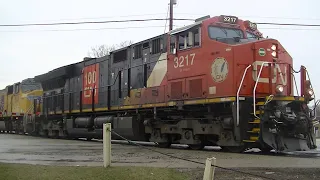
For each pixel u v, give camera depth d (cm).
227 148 1348
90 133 2169
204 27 1377
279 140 1176
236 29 1431
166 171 827
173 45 1527
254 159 1029
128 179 738
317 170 841
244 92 1243
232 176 793
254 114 1183
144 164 973
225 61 1284
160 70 1602
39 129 2953
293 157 1091
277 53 1316
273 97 1202
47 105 2833
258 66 1268
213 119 1355
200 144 1436
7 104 3866
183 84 1460
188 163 981
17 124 3503
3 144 1847
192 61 1425
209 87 1344
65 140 2281
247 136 1220
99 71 2131
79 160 1095
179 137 1577
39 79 3002
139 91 1739
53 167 884
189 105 1440
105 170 817
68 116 2502
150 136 1786
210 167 611
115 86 1955
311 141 1236
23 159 1135
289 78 1329
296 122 1186
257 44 1277
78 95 2356
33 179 742
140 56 1758
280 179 752
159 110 1627
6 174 793
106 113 2064
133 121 1750
